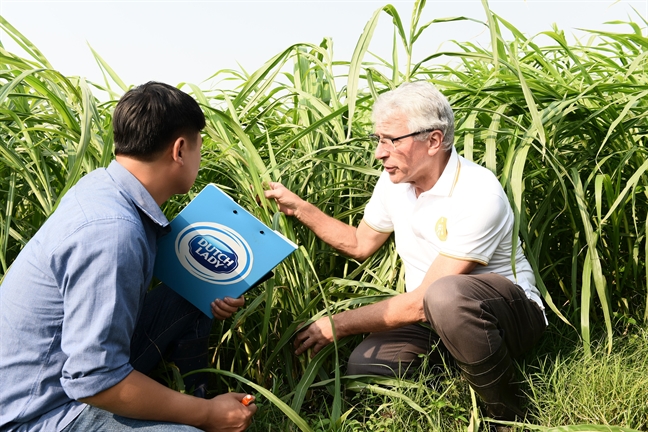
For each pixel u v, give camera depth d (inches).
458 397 80.4
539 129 84.0
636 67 108.0
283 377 88.3
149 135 58.8
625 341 91.4
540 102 100.3
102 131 82.8
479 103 98.2
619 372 79.4
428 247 85.3
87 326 53.4
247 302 88.4
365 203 100.4
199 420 61.5
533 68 114.7
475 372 74.9
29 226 88.8
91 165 79.9
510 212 82.2
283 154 106.4
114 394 54.9
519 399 78.6
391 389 83.0
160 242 68.7
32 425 57.6
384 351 85.7
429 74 120.2
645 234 98.3
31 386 57.1
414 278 88.8
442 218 82.1
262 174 88.9
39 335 56.3
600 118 101.7
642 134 101.8
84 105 75.2
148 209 59.9
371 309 82.1
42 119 83.7
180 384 70.0
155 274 70.3
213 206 68.6
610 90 101.1
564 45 106.3
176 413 59.4
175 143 59.9
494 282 77.5
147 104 58.7
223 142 86.7
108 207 55.9
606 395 76.5
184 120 60.1
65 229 54.5
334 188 98.8
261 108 115.0
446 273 80.5
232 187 99.4
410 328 87.2
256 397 80.2
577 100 96.9
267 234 68.9
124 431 58.1
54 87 80.6
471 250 79.8
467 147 90.4
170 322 72.2
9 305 56.6
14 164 78.7
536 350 90.6
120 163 60.7
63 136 80.7
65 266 54.3
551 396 78.4
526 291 83.4
